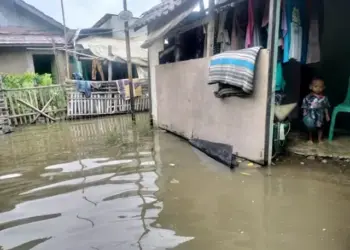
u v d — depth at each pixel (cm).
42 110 963
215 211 282
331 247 218
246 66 384
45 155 532
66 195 339
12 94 894
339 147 415
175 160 455
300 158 406
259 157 396
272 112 379
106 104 1095
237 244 227
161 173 397
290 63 505
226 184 346
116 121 938
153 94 779
